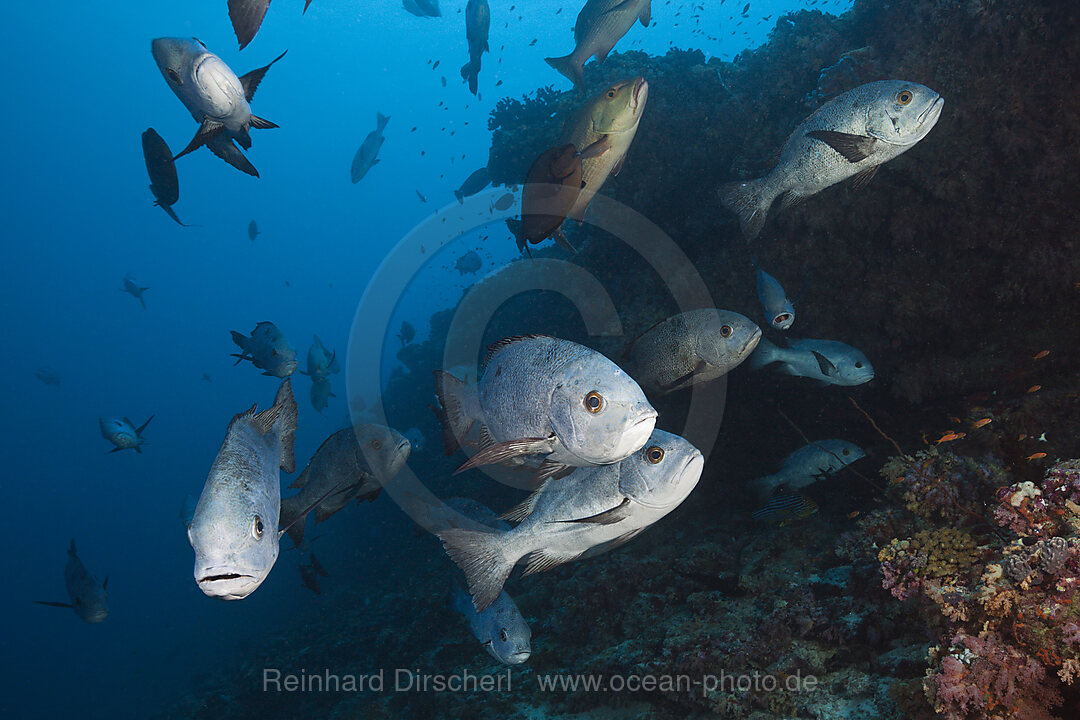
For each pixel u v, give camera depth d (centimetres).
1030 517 131
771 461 299
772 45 348
